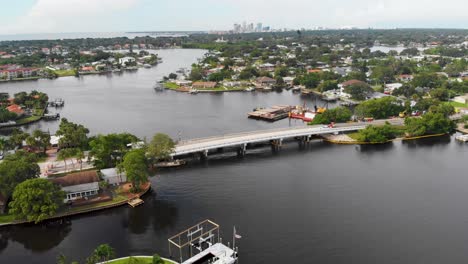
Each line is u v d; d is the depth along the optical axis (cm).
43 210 13012
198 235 12788
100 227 13362
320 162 19938
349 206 14888
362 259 11581
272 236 12756
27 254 11894
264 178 17762
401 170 18725
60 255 11075
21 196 12975
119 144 17975
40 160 19450
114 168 17200
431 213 14350
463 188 16550
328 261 11481
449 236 12825
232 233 12950
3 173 14112
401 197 15675
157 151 17750
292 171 18650
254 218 13950
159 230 13162
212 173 18412
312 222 13662
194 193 16100
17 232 13100
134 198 15312
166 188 16612
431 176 17925
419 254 11844
